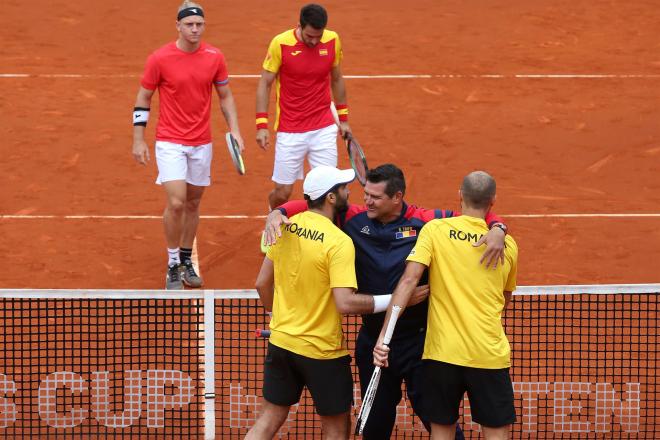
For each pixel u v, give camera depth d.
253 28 75.81
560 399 33.59
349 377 28.48
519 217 48.34
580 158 55.25
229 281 42.09
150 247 44.94
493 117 60.62
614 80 66.56
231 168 53.25
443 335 27.20
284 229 27.98
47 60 68.38
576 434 32.50
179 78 38.50
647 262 44.34
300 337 27.88
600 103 62.88
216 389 34.16
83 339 35.97
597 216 48.66
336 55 41.31
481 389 27.25
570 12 78.94
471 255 27.17
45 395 33.25
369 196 27.59
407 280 26.89
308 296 27.77
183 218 40.84
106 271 42.78
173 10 79.06
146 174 52.31
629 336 34.53
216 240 45.66
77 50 70.50
